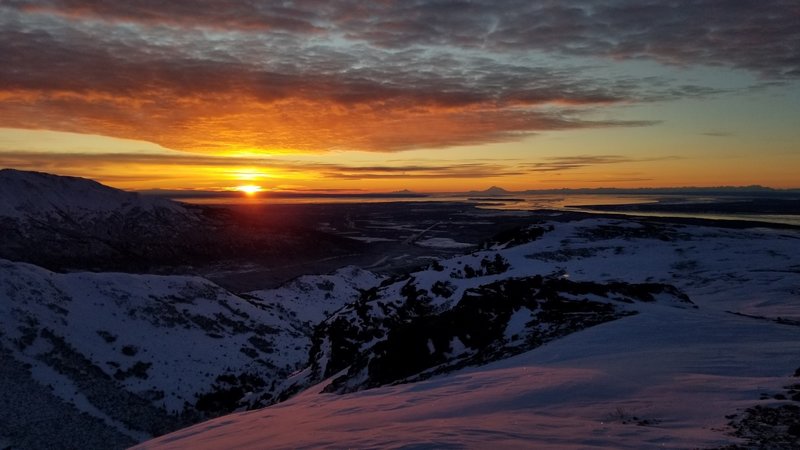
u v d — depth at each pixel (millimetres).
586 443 6582
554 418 8258
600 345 15336
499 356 17516
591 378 10703
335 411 12281
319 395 21938
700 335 15578
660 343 14711
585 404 9047
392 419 9820
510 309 22688
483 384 12367
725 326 17094
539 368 13117
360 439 7578
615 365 12078
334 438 8109
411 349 21938
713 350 12867
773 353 11953
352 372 25719
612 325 17844
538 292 24422
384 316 39156
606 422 7793
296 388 35719
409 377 19594
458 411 9703
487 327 21812
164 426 40125
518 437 6980
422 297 41938
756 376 9953
